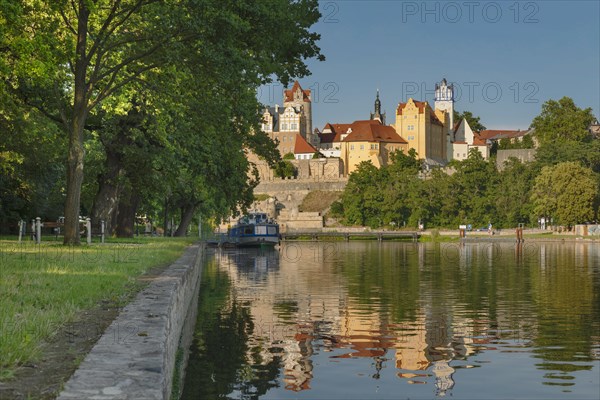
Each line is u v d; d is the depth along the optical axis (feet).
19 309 43.04
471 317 83.10
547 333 71.72
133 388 25.36
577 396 48.14
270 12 110.93
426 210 549.54
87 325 40.06
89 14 108.37
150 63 118.62
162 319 39.47
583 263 202.08
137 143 155.12
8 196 177.47
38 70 82.89
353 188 609.83
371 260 223.30
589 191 454.81
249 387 50.08
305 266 189.47
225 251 308.81
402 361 58.59
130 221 196.85
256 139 190.29
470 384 51.26
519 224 517.55
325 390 49.49
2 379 28.17
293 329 74.28
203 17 104.78
